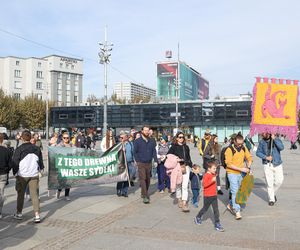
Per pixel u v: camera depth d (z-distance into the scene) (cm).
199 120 6316
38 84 10969
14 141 5859
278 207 867
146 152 945
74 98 11719
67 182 935
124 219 760
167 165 850
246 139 1361
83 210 845
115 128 6725
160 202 946
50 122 7906
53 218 769
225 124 6188
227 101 6178
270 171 892
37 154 755
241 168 770
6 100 7112
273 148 895
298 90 898
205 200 689
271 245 582
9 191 1108
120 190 1027
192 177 898
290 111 898
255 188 1152
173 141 884
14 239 621
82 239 620
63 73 11438
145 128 953
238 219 753
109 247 577
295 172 1598
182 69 10138
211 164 683
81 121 6981
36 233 658
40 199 976
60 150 926
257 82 902
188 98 10706
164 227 695
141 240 612
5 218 768
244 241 604
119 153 1010
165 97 9569
